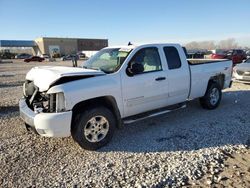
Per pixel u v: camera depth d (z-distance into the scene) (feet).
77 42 307.17
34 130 14.73
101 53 19.22
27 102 16.53
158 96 18.25
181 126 19.17
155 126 19.31
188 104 25.41
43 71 15.83
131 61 16.93
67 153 15.06
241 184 11.59
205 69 22.12
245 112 22.66
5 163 13.88
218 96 23.86
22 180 12.19
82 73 15.02
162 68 18.60
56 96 14.02
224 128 18.56
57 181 12.05
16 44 291.79
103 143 15.62
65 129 14.20
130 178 12.12
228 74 25.17
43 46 288.51
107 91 15.47
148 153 14.78
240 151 14.85
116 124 16.61
